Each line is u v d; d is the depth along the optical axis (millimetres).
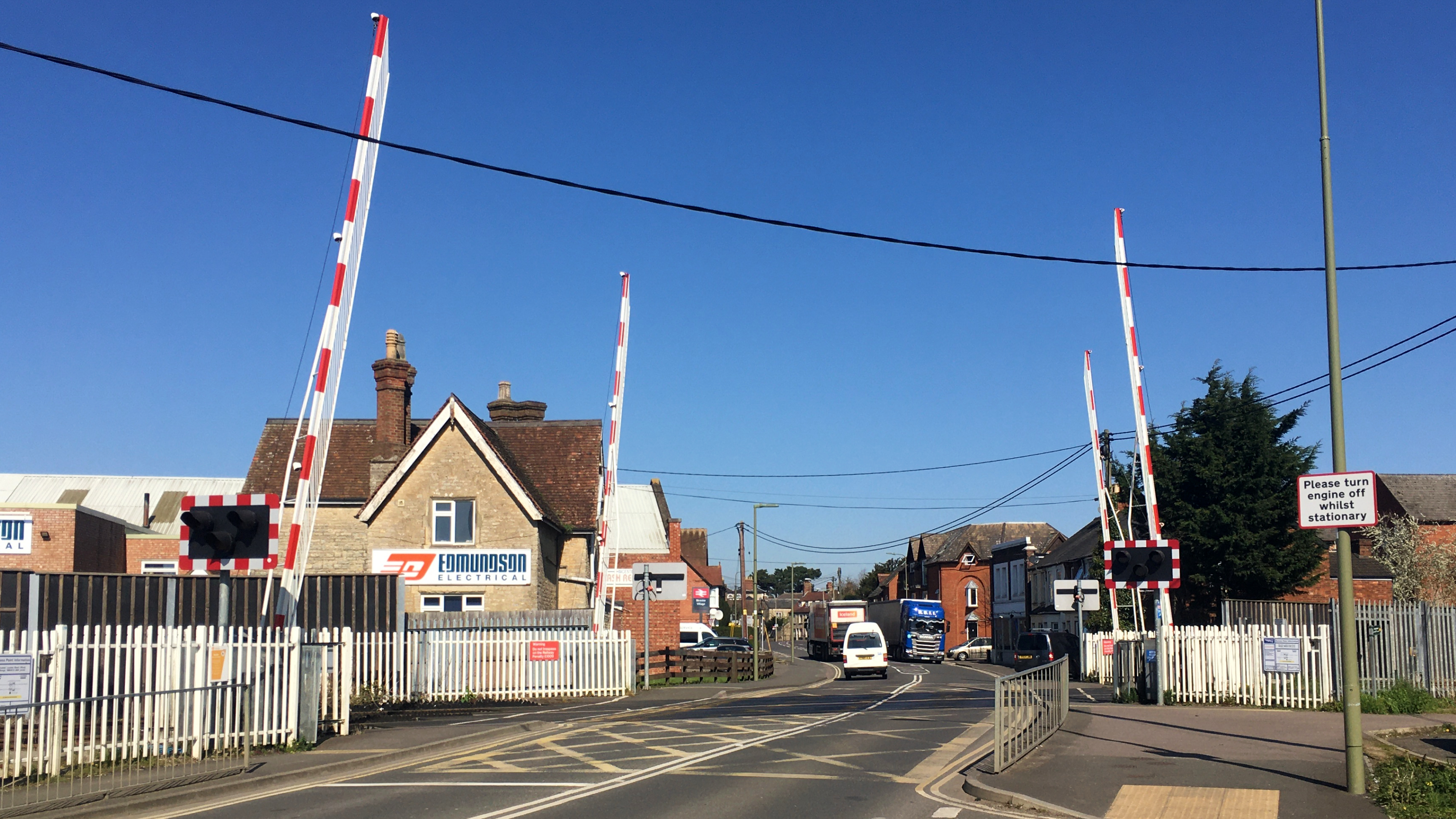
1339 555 11750
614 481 32125
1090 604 35656
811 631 77938
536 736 19156
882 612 75688
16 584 20672
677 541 68875
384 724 20500
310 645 16859
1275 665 21422
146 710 14648
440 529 35344
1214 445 42188
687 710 24344
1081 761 14047
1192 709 21469
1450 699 22797
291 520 20297
